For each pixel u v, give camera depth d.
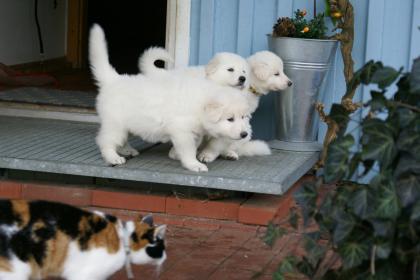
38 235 3.33
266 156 6.36
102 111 5.72
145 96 5.51
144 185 5.84
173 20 7.05
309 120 6.66
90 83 10.08
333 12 6.45
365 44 6.70
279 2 6.84
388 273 2.73
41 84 9.52
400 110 2.61
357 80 2.88
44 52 11.27
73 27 11.80
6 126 7.19
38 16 10.94
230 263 4.68
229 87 5.79
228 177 5.47
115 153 5.74
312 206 2.84
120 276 4.34
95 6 13.11
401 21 6.55
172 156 6.07
